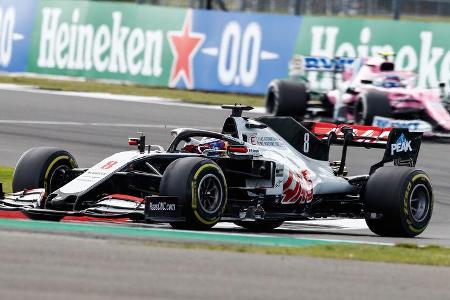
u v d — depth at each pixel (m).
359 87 82.88
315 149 45.81
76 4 108.12
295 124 45.38
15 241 31.78
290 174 43.78
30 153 43.16
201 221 39.34
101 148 70.56
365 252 35.09
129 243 33.06
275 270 30.12
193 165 39.38
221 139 43.25
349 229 47.56
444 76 90.06
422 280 30.47
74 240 32.81
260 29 100.00
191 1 112.25
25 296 24.58
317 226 48.53
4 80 107.12
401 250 36.22
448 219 53.34
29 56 109.88
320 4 106.00
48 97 96.12
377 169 44.59
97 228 37.34
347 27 96.00
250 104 97.00
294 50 98.19
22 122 80.56
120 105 92.81
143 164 41.66
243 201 42.53
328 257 33.44
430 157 73.12
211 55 102.00
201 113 89.75
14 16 111.06
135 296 25.41
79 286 26.12
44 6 109.56
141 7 105.62
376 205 43.72
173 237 35.81
